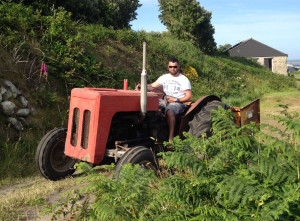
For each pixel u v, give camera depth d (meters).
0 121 5.63
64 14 9.45
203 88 15.36
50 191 3.97
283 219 1.82
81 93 3.89
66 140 4.07
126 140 4.14
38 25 8.58
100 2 20.42
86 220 2.38
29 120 6.22
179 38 28.92
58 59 7.80
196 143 2.42
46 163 4.27
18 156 5.29
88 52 9.36
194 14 29.05
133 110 4.04
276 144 2.14
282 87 21.38
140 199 2.20
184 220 1.96
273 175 2.02
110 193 2.16
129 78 10.56
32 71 7.07
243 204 1.91
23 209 3.38
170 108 4.59
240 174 2.11
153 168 3.59
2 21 7.46
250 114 5.19
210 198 2.21
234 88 17.98
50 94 7.00
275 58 43.25
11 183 4.50
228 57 32.66
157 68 13.62
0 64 6.36
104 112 3.72
